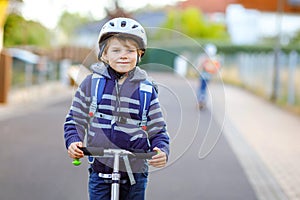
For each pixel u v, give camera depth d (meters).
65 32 62.25
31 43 32.03
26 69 22.89
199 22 57.66
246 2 31.95
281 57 27.70
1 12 19.28
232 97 27.19
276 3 30.67
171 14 53.94
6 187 8.04
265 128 16.09
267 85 28.28
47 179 8.61
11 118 16.02
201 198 7.90
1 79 19.42
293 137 14.45
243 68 36.50
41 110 18.39
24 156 10.38
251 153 11.85
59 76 27.81
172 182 8.77
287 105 22.62
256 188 8.66
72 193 7.82
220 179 9.16
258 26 62.66
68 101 21.86
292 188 8.77
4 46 24.81
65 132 4.23
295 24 55.06
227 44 49.59
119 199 4.42
